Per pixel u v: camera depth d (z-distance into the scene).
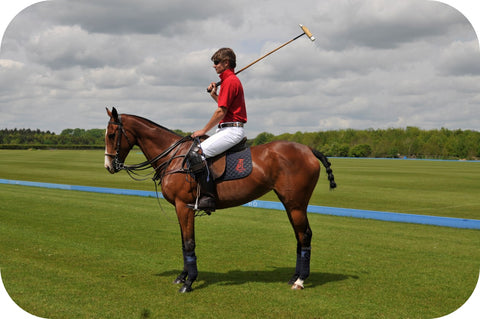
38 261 5.13
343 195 12.19
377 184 15.62
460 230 7.17
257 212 8.96
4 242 5.96
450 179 17.81
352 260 5.35
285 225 7.55
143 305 3.85
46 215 8.09
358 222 7.84
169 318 3.57
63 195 11.14
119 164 4.62
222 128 4.40
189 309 3.76
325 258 5.44
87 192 12.12
